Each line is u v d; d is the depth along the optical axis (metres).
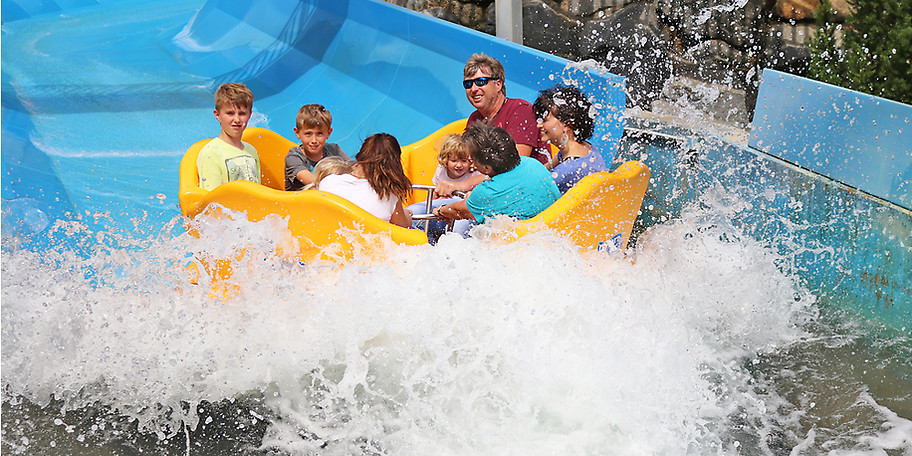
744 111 6.61
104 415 2.81
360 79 7.01
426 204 3.65
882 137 3.71
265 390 2.93
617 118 4.27
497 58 5.36
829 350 3.21
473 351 2.92
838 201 3.88
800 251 4.02
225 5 9.55
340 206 2.99
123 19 9.63
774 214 4.38
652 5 7.45
